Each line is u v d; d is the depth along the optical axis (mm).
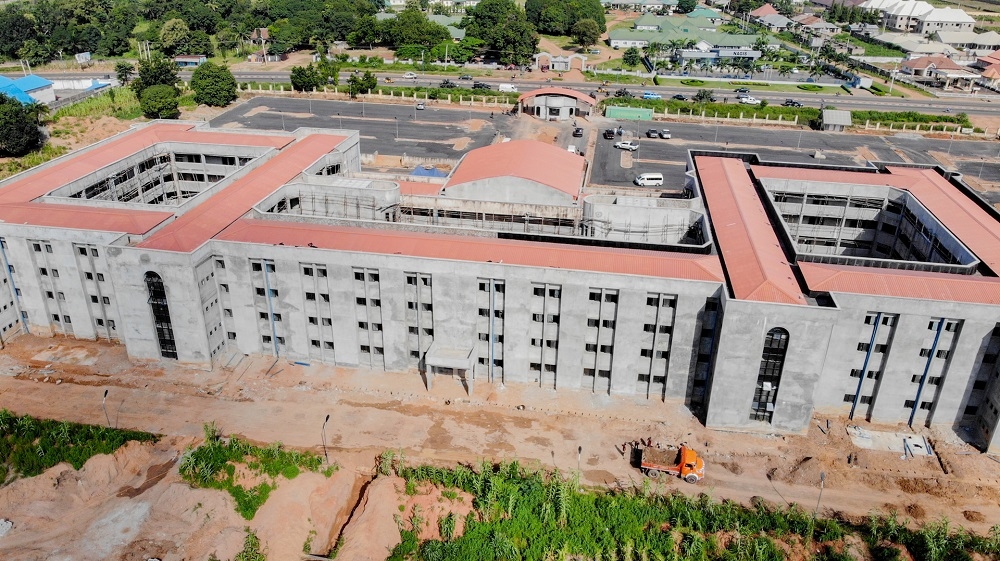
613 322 96312
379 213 124812
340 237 102562
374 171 180000
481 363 103625
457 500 83812
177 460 89688
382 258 96938
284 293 102500
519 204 123250
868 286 92250
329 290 100688
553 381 102438
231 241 100562
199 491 84688
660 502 83500
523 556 78625
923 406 95312
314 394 101125
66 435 91250
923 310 88812
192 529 80750
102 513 82812
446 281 97125
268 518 82062
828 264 99125
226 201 114750
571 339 98062
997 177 183875
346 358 106062
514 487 84062
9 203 112875
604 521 81375
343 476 87688
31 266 108562
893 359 92250
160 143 143000
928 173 132125
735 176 129500
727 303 87062
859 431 95625
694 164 139625
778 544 79562
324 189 124812
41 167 129500
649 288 92375
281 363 107188
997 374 89250
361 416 97062
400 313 100750
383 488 84438
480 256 98438
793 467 89750
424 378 104625
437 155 189625
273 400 99750
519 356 101125
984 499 85625
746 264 96938
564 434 94375
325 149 144125
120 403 98750
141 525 81312
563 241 107250
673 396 99250
